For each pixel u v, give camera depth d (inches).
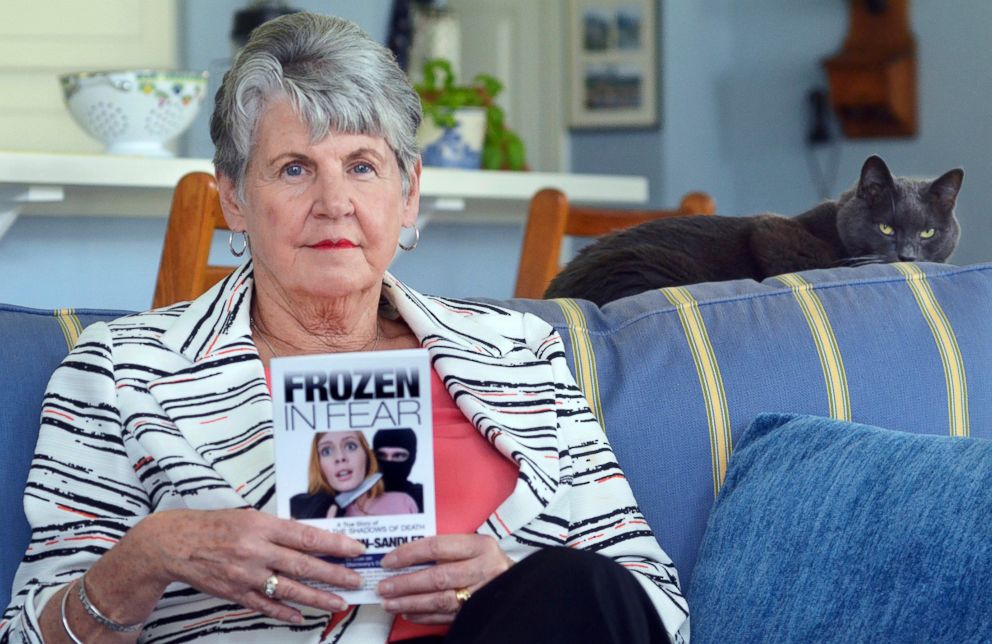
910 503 49.6
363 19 163.2
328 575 47.0
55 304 115.6
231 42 136.4
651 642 47.5
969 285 65.3
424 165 128.3
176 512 48.4
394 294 60.2
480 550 48.6
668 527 59.3
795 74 194.5
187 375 54.1
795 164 195.6
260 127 54.8
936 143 183.6
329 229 54.6
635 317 62.9
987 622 44.3
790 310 63.1
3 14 152.0
